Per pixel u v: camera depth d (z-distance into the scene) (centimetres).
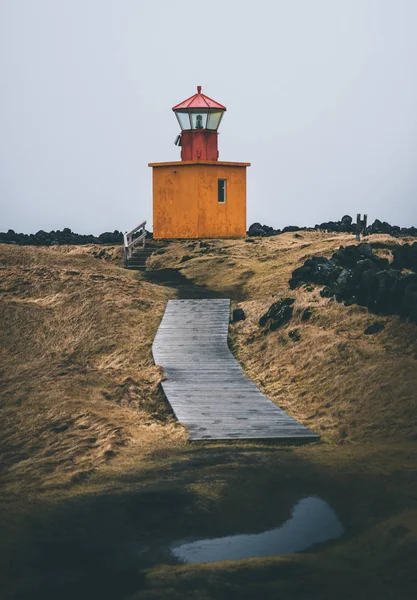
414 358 2128
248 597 1133
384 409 1900
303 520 1378
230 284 3331
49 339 2886
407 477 1517
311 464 1630
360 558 1230
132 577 1195
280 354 2438
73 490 1549
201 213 4134
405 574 1167
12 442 1975
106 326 2859
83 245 4538
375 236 3556
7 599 1141
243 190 4275
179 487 1527
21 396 2283
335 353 2269
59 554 1273
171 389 2181
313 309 2609
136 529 1362
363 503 1425
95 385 2302
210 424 1900
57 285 3359
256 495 1484
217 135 4366
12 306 3123
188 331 2731
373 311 2459
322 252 3375
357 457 1655
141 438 1858
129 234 4034
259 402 2069
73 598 1141
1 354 2836
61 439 1920
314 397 2103
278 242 4053
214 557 1253
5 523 1382
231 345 2627
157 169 4234
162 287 3350
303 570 1199
